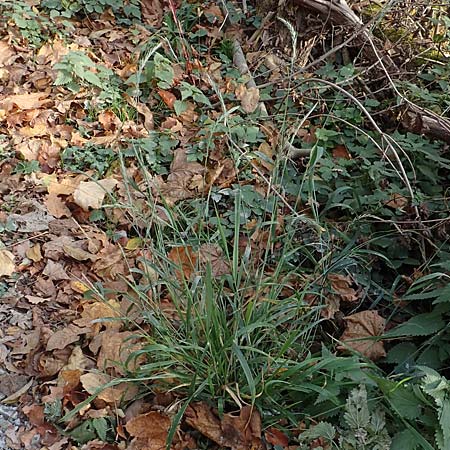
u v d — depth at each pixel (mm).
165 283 1197
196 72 1792
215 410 1099
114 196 1473
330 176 1497
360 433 1007
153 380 1137
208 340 1064
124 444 1062
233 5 2039
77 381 1127
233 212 1431
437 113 1662
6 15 1856
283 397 1118
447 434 963
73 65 1677
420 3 1795
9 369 1163
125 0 2008
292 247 1383
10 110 1648
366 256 1409
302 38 1859
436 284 1295
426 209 1415
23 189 1491
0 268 1310
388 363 1224
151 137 1624
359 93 1731
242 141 1573
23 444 1060
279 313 1146
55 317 1259
